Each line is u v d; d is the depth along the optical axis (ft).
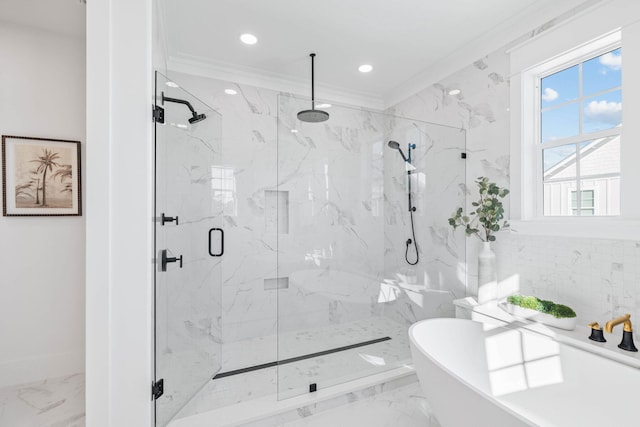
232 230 9.52
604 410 4.98
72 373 7.95
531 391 5.86
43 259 7.73
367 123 7.97
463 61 8.82
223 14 7.01
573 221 6.43
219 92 9.46
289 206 7.25
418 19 7.28
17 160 7.45
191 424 5.69
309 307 7.32
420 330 6.48
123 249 4.45
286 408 6.18
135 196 4.49
